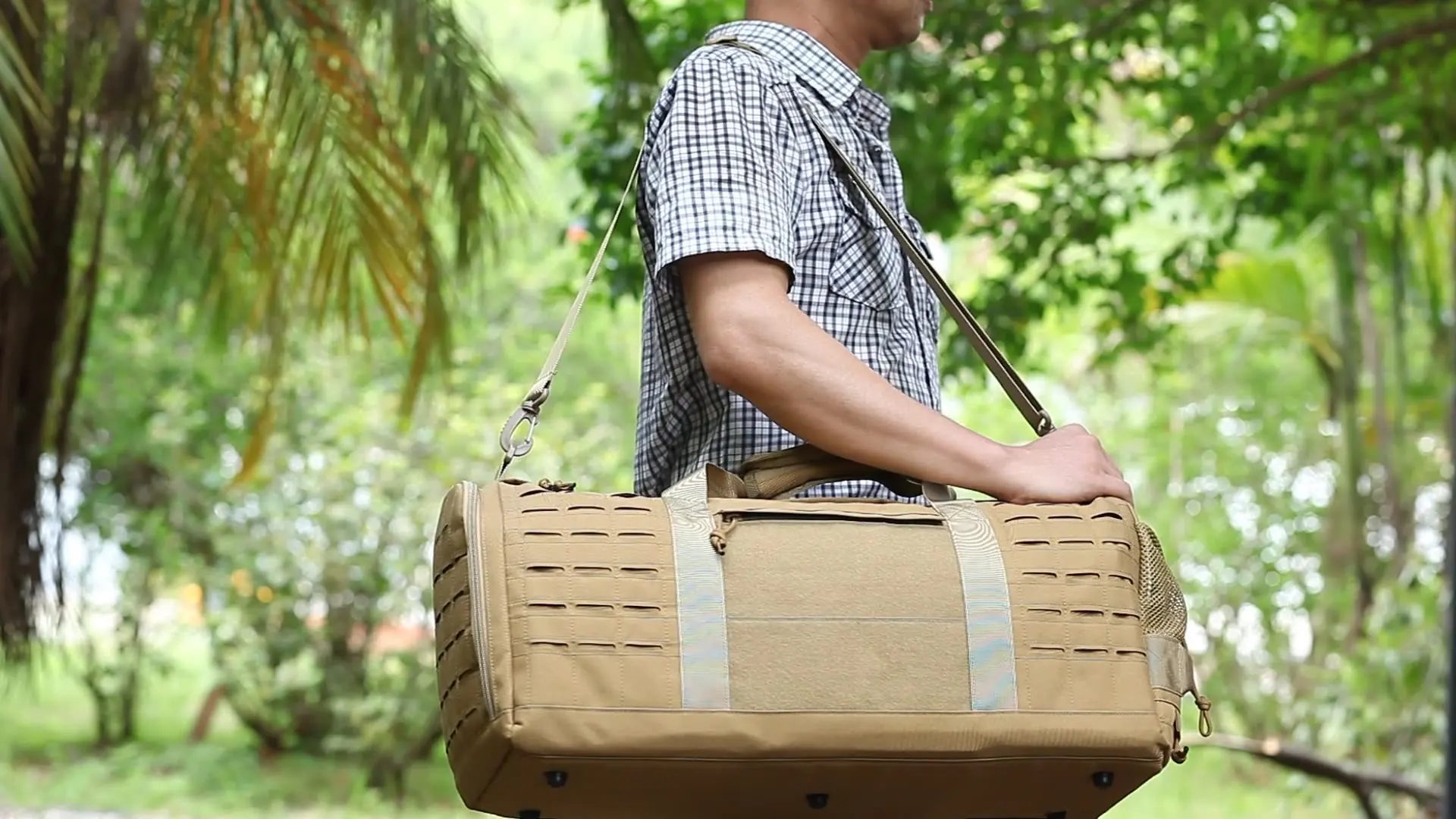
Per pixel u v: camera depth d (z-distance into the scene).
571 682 1.52
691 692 1.53
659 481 1.97
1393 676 9.78
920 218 6.89
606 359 12.80
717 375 1.74
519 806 1.62
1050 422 1.86
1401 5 6.63
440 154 5.46
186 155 5.02
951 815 1.69
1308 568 12.01
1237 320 11.47
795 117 1.88
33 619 4.89
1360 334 11.50
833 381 1.71
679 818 1.65
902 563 1.61
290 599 11.88
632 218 6.42
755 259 1.77
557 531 1.56
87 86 4.74
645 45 5.71
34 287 4.70
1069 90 7.50
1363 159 7.61
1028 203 9.88
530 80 14.27
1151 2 6.84
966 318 1.87
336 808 11.16
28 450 4.79
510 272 12.52
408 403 5.51
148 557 12.43
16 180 4.06
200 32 4.80
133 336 11.60
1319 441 12.50
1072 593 1.64
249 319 5.66
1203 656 12.11
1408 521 11.87
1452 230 8.76
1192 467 12.64
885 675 1.57
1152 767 1.63
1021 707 1.59
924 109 6.78
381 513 11.54
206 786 11.65
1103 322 8.44
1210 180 7.77
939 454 1.71
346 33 5.04
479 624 1.53
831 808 1.65
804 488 1.78
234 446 12.22
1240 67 7.29
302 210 5.17
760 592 1.57
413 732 11.74
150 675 14.63
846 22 2.01
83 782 11.46
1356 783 6.88
